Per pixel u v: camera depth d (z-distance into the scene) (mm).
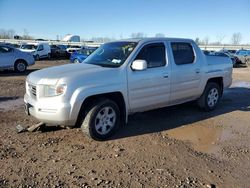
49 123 5742
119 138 6148
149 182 4426
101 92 5793
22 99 9688
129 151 5512
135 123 7184
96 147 5641
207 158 5340
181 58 7410
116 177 4539
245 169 4973
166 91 6992
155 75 6680
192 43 7781
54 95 5551
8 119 7250
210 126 7152
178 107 8766
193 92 7758
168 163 5074
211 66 8203
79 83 5602
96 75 5824
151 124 7141
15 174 4535
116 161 5078
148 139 6152
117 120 6141
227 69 8750
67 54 38156
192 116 7926
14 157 5113
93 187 4242
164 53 7012
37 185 4250
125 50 6570
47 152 5355
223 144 6047
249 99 10578
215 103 8555
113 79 5980
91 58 6910
